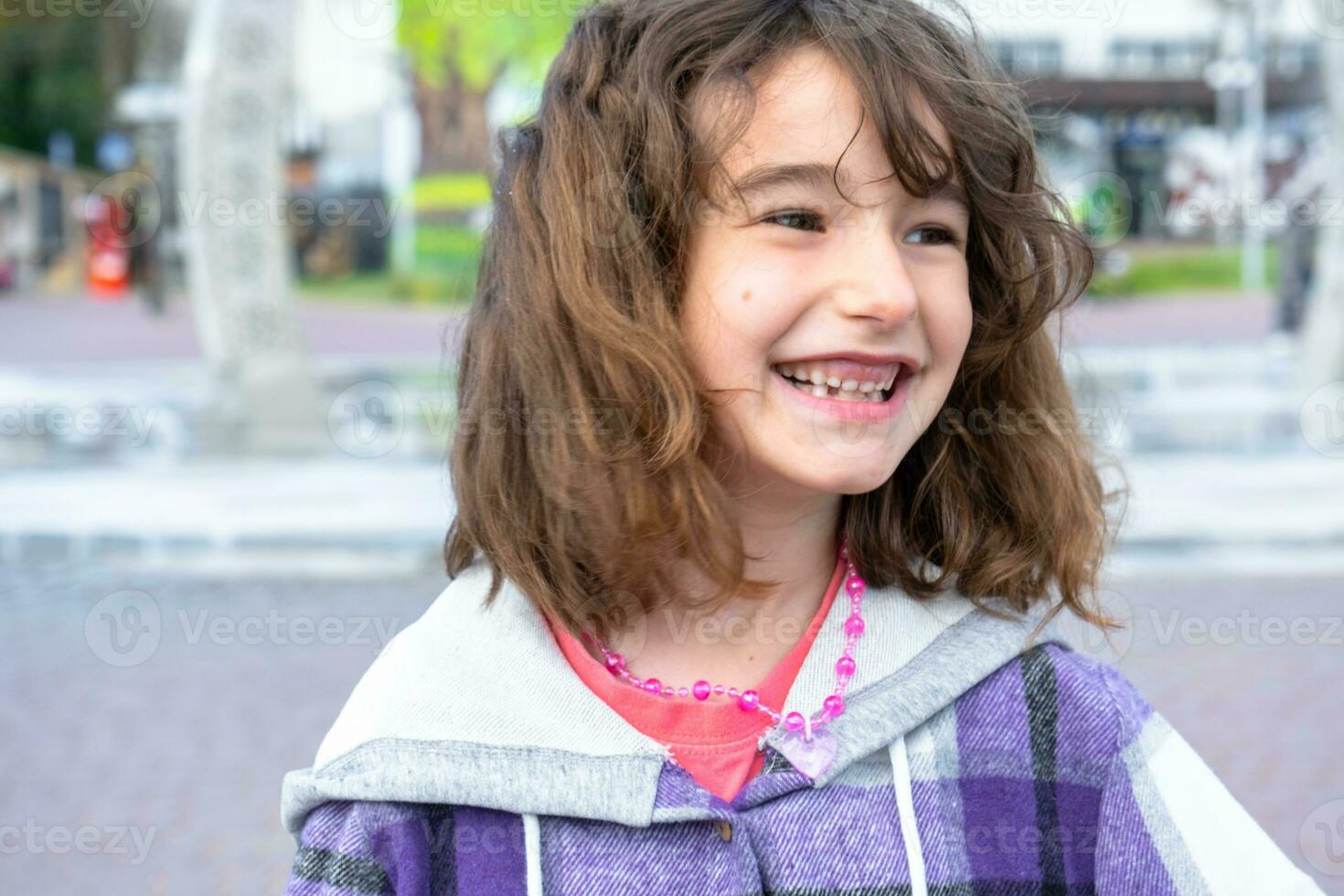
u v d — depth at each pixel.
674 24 1.12
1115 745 1.14
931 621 1.20
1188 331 13.81
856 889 1.08
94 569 6.47
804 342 1.07
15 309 20.67
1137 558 6.28
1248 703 4.41
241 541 6.70
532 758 1.10
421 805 1.10
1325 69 9.38
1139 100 17.25
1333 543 6.41
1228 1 16.08
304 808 1.13
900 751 1.12
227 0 8.33
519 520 1.20
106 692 4.76
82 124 23.92
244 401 8.72
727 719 1.13
